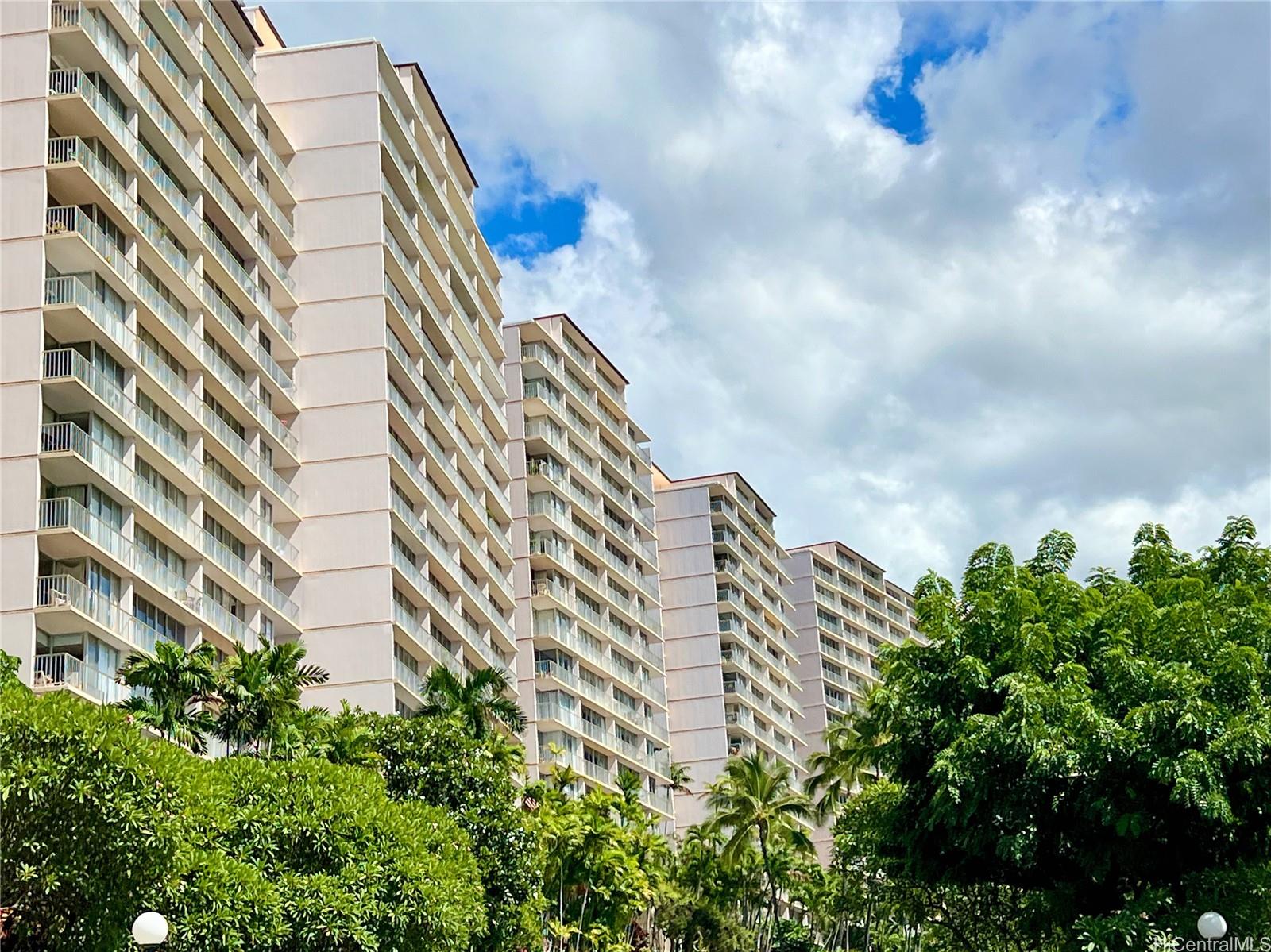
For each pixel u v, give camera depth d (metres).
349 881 36.00
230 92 69.19
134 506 53.75
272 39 83.75
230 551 63.03
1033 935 37.25
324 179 76.31
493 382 95.62
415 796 48.88
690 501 133.50
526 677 96.75
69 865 28.59
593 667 105.31
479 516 88.50
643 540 123.44
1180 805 31.08
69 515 50.19
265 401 70.88
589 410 113.62
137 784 28.78
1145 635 33.31
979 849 32.88
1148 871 32.34
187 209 62.59
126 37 58.41
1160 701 30.55
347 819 37.16
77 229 53.22
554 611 100.44
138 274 56.72
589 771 101.31
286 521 70.75
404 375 76.31
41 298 51.72
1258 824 31.36
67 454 50.09
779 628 145.25
